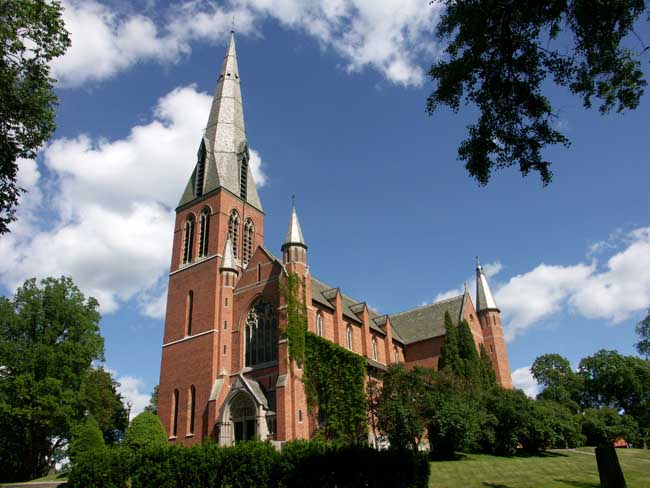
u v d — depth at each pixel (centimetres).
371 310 8244
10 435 6138
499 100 2111
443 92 2123
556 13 1873
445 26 2042
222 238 6638
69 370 6147
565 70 2009
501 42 1988
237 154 7538
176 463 2800
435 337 7638
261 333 5766
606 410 8225
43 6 2592
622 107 2019
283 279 5631
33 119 2733
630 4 1777
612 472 1875
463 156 2258
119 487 3055
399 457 2395
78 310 6606
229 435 5144
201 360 5884
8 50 2561
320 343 5350
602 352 10450
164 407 6012
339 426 4953
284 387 5009
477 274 8612
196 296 6388
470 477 3672
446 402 4950
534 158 2177
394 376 5100
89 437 5434
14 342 6147
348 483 2214
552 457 5284
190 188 7375
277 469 2366
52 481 5541
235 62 8594
